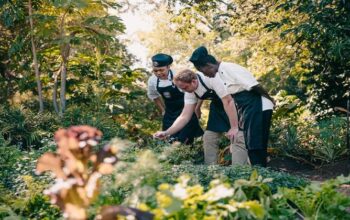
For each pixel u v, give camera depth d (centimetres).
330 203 284
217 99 501
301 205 288
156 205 227
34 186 347
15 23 894
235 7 1002
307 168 696
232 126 465
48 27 843
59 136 186
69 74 973
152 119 977
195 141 690
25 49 888
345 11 675
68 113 758
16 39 866
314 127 775
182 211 223
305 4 696
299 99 911
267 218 268
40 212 325
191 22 1078
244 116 467
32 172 402
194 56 455
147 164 247
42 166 188
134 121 901
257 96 470
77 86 930
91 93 899
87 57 928
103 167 191
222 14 1012
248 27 995
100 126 712
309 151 732
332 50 665
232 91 469
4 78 980
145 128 874
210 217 221
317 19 673
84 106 880
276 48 979
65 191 185
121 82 899
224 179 273
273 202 277
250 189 285
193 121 583
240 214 246
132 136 816
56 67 934
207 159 526
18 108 748
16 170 425
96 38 841
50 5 879
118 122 869
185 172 355
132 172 245
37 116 734
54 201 185
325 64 789
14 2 846
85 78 929
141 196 231
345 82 796
